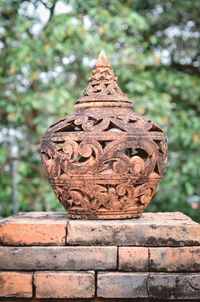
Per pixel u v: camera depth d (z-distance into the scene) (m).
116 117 2.40
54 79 5.08
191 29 6.02
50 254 2.34
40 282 2.31
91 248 2.34
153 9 5.89
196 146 5.33
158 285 2.29
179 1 5.73
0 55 4.95
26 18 4.94
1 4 4.82
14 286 2.32
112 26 4.96
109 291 2.29
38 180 5.08
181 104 5.72
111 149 2.30
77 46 4.84
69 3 4.86
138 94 5.18
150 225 2.36
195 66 6.12
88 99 2.51
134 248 2.33
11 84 4.98
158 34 5.96
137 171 2.34
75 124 2.38
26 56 4.62
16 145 5.04
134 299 2.32
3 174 5.22
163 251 2.32
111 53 4.91
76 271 2.33
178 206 5.36
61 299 2.33
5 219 2.56
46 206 5.04
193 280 2.29
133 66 5.18
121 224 2.36
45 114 4.91
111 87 2.56
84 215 2.46
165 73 5.30
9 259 2.36
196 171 5.13
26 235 2.38
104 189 2.35
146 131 2.39
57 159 2.38
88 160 2.32
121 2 5.54
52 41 4.72
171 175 5.20
